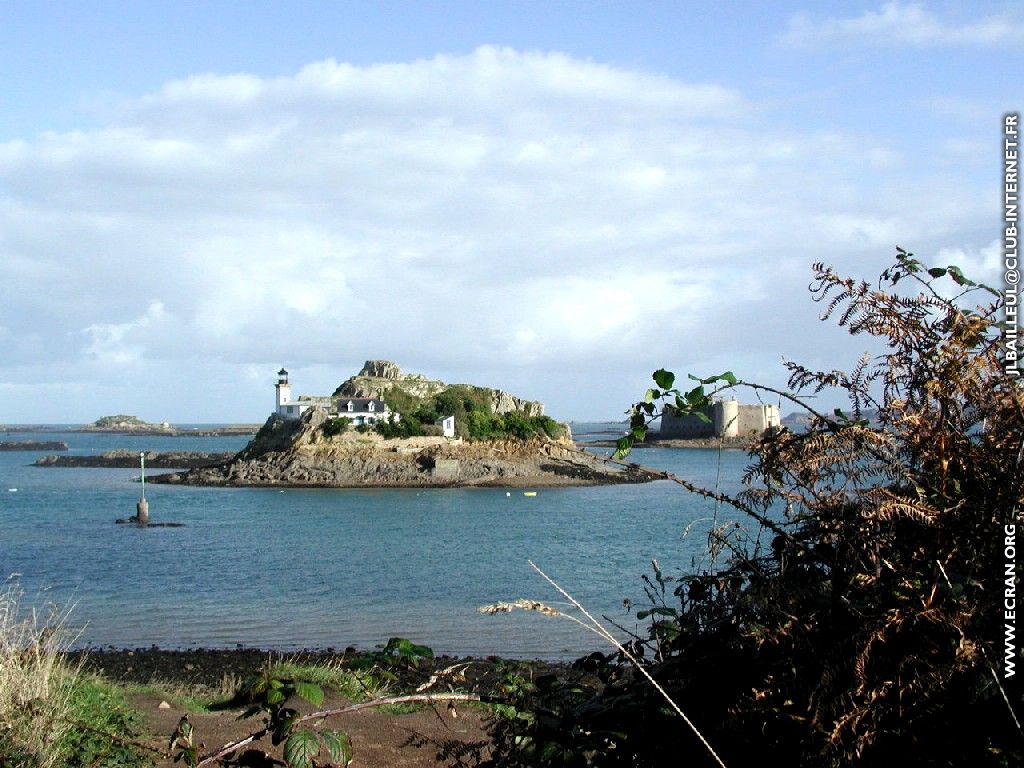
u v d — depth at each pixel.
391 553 46.72
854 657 2.32
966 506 2.36
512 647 22.41
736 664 2.71
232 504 79.75
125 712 8.74
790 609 2.58
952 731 2.32
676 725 2.74
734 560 2.98
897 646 2.40
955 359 2.44
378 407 110.31
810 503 2.67
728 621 2.86
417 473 102.94
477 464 104.50
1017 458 2.32
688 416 2.83
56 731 6.90
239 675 19.27
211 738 8.60
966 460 2.47
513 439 110.94
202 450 197.75
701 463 107.44
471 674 14.09
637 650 3.19
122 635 25.84
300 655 22.47
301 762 2.65
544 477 104.00
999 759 2.19
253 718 9.53
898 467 2.60
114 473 124.56
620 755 2.79
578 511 71.44
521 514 69.81
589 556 43.00
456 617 28.44
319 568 41.41
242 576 38.84
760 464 2.72
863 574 2.45
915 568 2.43
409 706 5.70
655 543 47.75
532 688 3.13
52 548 48.94
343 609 30.58
